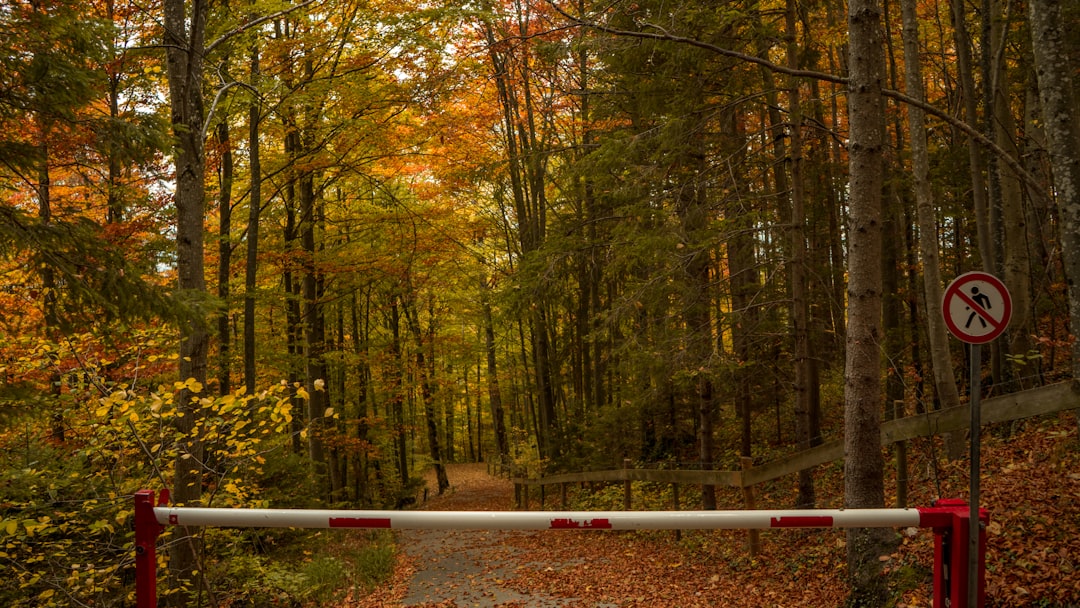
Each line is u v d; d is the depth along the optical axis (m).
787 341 13.12
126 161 7.12
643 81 10.85
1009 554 6.00
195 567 7.81
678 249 10.36
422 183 19.98
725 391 12.77
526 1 11.30
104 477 7.38
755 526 3.58
